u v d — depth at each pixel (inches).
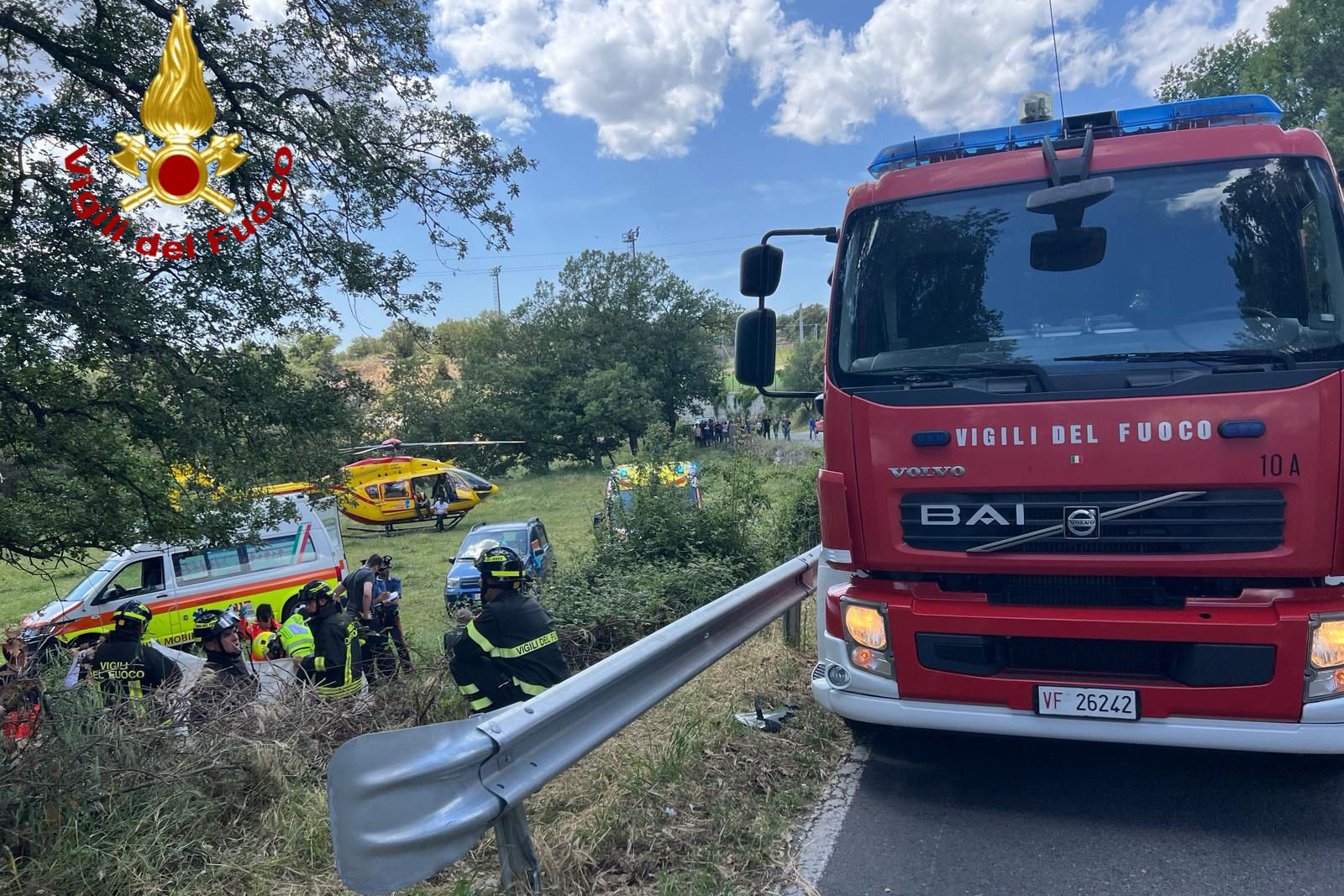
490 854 138.3
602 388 1996.8
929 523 158.2
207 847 137.6
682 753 174.7
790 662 247.9
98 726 160.4
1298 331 144.6
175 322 285.7
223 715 180.4
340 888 128.4
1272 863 136.3
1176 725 145.6
